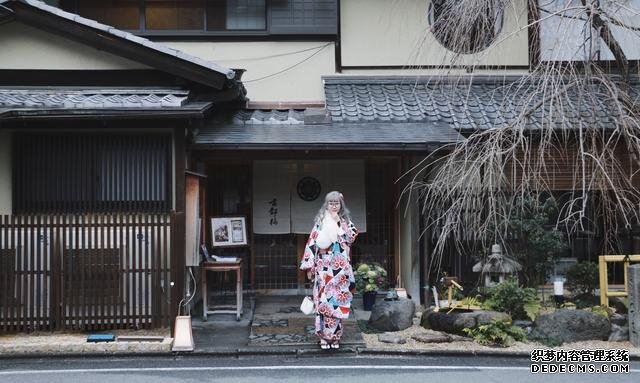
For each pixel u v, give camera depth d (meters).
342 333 7.86
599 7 6.73
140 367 6.55
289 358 6.96
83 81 9.27
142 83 9.30
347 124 9.88
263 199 10.58
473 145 6.91
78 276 7.65
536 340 7.50
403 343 7.39
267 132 9.34
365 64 11.73
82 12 11.42
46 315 7.61
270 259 10.93
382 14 11.81
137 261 7.73
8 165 8.23
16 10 8.94
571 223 8.64
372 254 10.84
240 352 7.04
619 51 7.23
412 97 10.91
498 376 6.17
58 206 8.24
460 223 7.76
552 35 7.63
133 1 11.48
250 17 11.63
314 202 10.60
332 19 11.61
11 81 9.23
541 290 9.75
